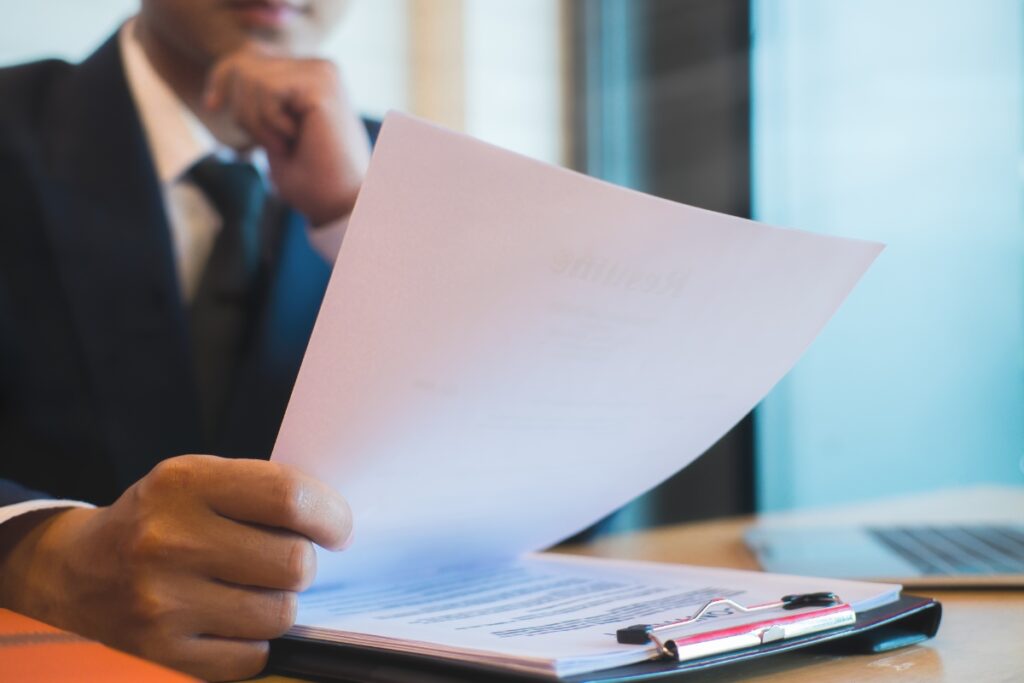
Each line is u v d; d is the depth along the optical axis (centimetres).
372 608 49
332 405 41
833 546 81
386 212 37
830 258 50
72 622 44
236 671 42
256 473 42
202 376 99
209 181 105
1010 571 67
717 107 219
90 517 47
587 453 53
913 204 189
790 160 208
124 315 96
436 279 39
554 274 41
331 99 98
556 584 57
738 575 58
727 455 208
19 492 52
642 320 46
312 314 100
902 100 191
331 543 43
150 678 32
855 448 196
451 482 49
